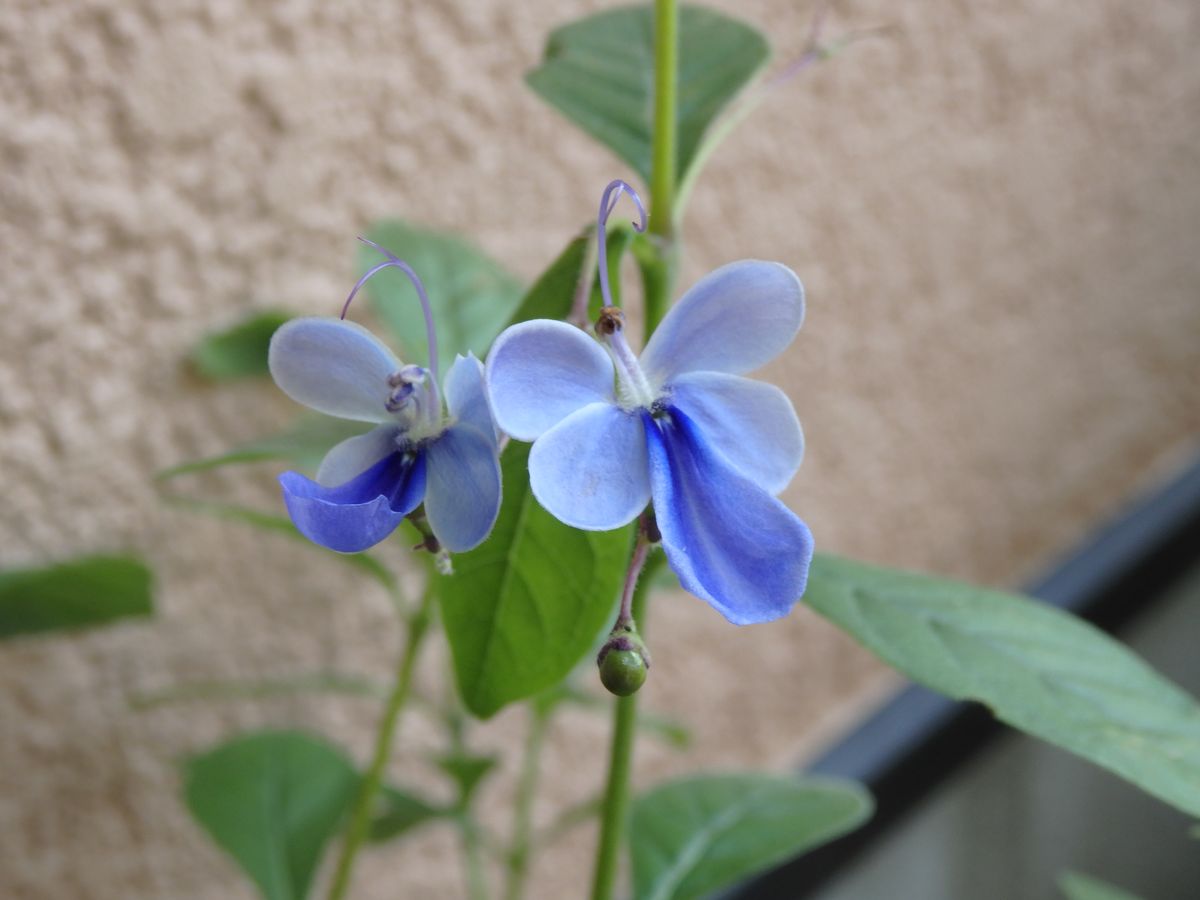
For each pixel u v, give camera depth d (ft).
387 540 0.63
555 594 0.36
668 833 0.54
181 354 0.55
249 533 0.60
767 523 0.28
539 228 0.64
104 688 0.58
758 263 0.29
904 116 0.74
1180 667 1.09
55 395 0.52
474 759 0.56
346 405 0.31
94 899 0.61
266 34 0.52
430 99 0.58
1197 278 1.00
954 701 0.93
